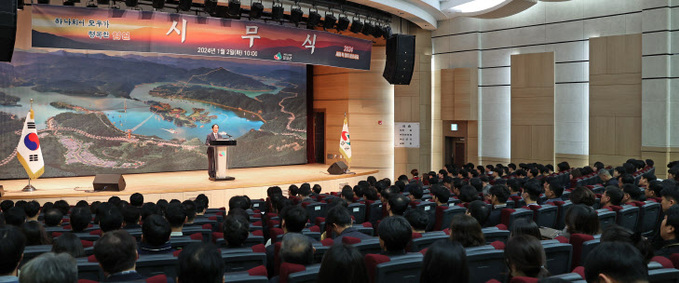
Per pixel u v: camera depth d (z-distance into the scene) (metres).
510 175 11.60
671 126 13.57
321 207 7.56
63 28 10.96
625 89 14.17
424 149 17.95
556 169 15.66
